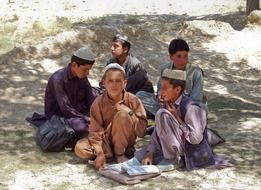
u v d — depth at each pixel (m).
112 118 5.02
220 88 7.94
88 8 18.69
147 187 4.66
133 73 6.01
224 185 4.72
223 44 10.18
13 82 7.21
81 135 5.33
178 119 4.85
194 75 5.39
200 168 4.95
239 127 5.97
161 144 4.88
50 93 5.50
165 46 9.42
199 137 4.84
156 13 18.22
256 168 5.02
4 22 15.09
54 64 7.94
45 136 5.28
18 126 5.91
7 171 4.95
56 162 5.11
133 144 5.13
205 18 16.73
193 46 10.02
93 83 7.56
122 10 18.64
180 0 19.88
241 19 15.81
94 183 4.74
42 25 13.89
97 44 8.59
